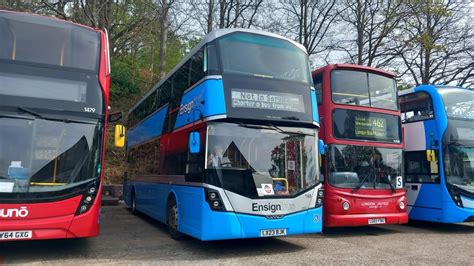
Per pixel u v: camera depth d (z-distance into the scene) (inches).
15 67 285.6
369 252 325.7
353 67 428.1
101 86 308.3
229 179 300.8
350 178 402.3
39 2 759.7
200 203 301.7
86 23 722.8
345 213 391.2
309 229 315.9
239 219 296.0
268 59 335.9
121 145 334.6
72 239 361.7
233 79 315.9
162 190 416.5
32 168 274.2
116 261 284.8
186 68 377.4
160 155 439.5
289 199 312.0
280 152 319.6
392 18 1022.4
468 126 460.8
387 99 440.1
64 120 290.0
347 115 414.6
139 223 482.0
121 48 1104.8
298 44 358.9
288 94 330.3
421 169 467.2
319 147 342.3
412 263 288.5
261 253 317.1
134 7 973.8
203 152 306.7
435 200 442.9
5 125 275.4
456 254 322.7
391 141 429.1
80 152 289.6
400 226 490.3
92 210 286.0
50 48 300.4
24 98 282.7
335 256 308.5
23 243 338.6
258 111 315.6
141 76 1159.6
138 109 599.2
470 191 438.0
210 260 290.8
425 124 469.1
